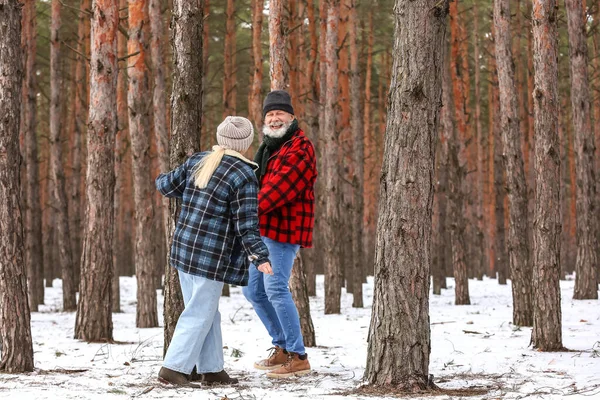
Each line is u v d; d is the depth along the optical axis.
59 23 18.06
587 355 7.02
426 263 4.84
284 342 5.80
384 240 4.86
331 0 15.17
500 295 19.34
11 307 5.63
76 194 22.45
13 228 5.65
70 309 17.00
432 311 13.91
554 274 7.56
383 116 32.00
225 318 12.92
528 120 26.58
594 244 16.23
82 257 9.50
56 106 18.20
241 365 6.25
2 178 5.63
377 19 28.62
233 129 4.91
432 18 4.88
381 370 4.79
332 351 7.45
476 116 30.34
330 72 15.20
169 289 5.57
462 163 20.53
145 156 12.89
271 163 5.65
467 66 25.23
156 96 14.13
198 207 4.77
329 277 14.33
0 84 5.62
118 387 4.73
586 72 17.08
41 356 7.09
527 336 9.03
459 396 4.51
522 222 11.02
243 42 28.27
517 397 4.44
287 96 5.75
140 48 12.87
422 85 4.83
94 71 9.81
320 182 23.16
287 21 18.48
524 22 25.62
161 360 6.51
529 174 26.27
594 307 13.55
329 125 14.95
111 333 9.34
